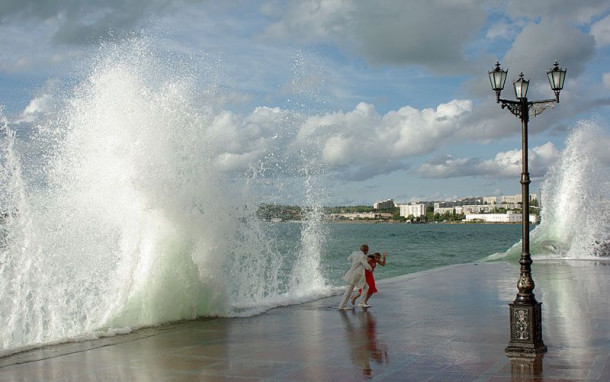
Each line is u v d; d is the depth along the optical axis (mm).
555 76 8609
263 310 14086
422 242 83062
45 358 8820
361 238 95938
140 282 12586
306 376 7457
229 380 7316
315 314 13422
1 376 7699
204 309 13156
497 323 11641
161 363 8352
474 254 54719
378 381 7141
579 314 12523
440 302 15156
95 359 8703
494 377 7203
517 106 8867
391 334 10539
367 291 14289
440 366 7879
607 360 8078
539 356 8367
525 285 8539
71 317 12102
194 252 13375
